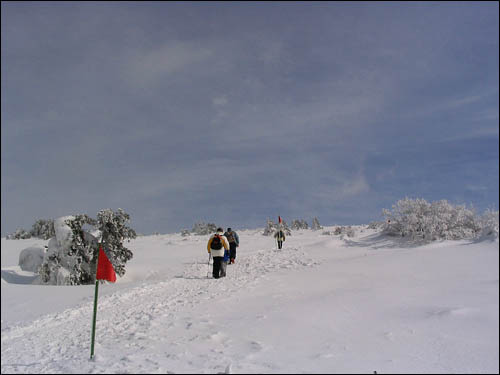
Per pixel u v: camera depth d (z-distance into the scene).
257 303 8.59
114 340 6.64
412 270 10.22
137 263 21.44
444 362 4.15
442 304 6.36
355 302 7.29
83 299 12.21
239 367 4.44
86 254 17.53
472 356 4.23
